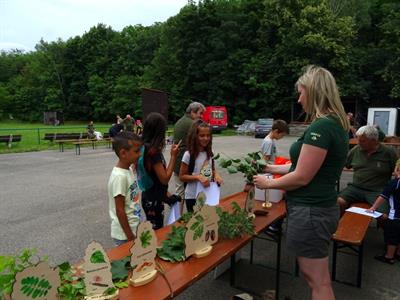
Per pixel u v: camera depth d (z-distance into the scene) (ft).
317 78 6.77
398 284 10.98
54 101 185.37
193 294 10.26
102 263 5.31
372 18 111.86
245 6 121.29
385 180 14.40
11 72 231.50
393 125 41.73
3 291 4.21
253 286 10.76
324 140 6.39
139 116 150.41
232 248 7.47
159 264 6.61
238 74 114.21
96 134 58.54
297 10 106.01
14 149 50.93
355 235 10.60
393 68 95.81
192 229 6.87
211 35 118.83
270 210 10.27
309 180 6.53
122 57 170.40
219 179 10.94
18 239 14.70
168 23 130.41
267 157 14.97
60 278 5.04
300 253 6.86
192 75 123.75
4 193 23.34
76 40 187.01
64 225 16.55
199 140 11.05
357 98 101.76
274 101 108.99
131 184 8.29
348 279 11.31
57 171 32.35
